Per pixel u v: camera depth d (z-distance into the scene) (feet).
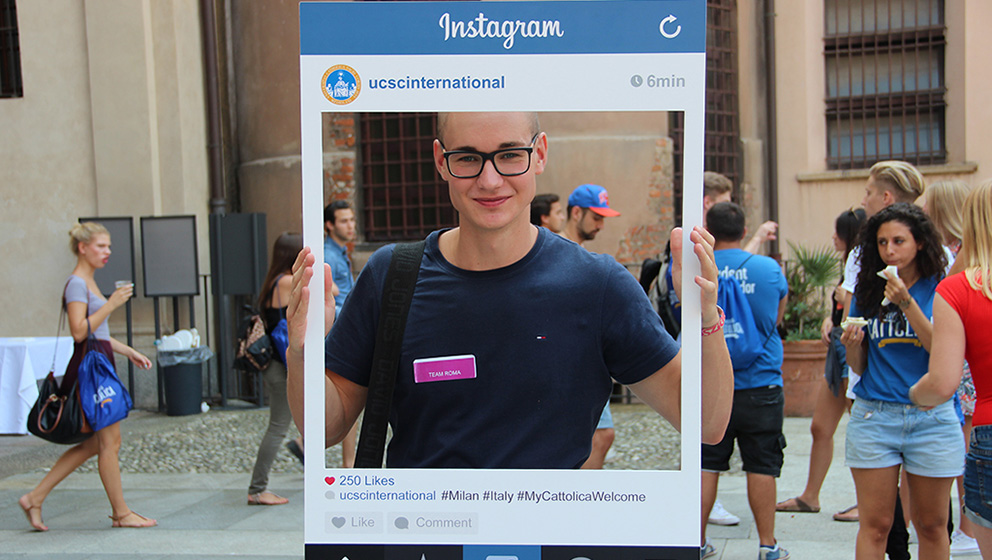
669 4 5.11
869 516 9.61
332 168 29.35
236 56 31.19
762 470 11.91
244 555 13.29
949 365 7.83
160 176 28.63
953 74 31.91
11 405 21.94
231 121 31.45
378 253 5.81
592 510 5.29
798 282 25.05
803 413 23.68
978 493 7.68
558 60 5.17
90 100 28.32
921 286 9.62
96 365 14.62
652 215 27.91
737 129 32.27
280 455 20.89
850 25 33.01
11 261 28.60
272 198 30.27
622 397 25.66
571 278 5.53
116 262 27.04
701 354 5.28
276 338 16.03
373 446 5.58
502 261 5.54
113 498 14.99
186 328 28.09
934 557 9.51
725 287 11.76
